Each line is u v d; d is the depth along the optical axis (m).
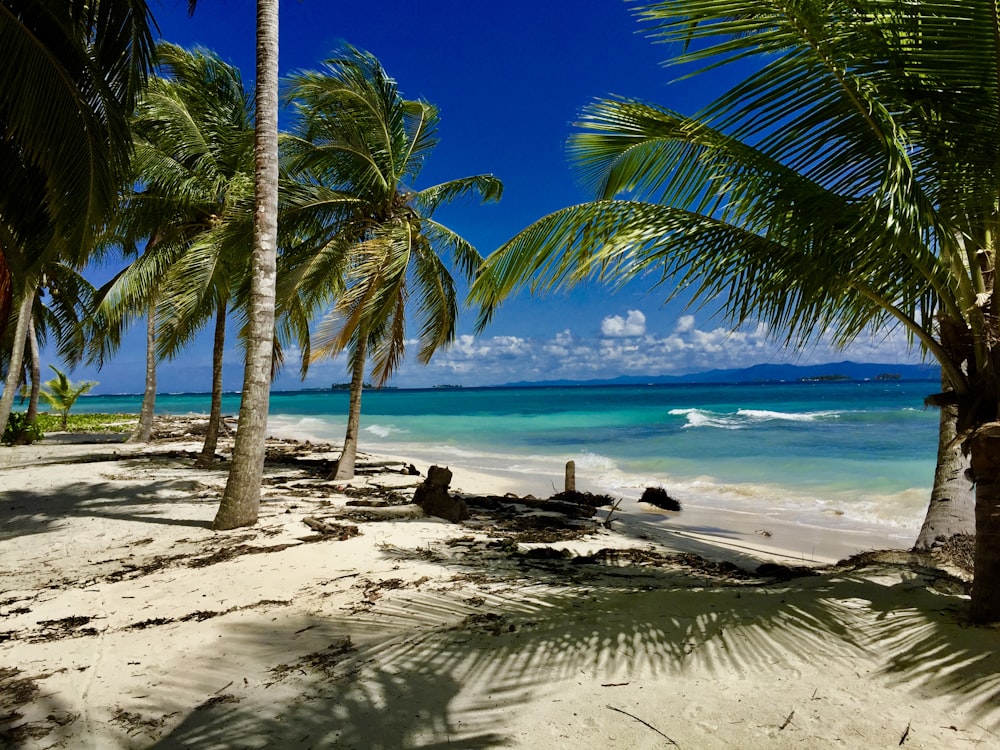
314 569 4.79
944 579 3.88
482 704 2.47
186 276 8.22
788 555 6.48
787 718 2.24
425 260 10.52
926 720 2.17
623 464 15.41
